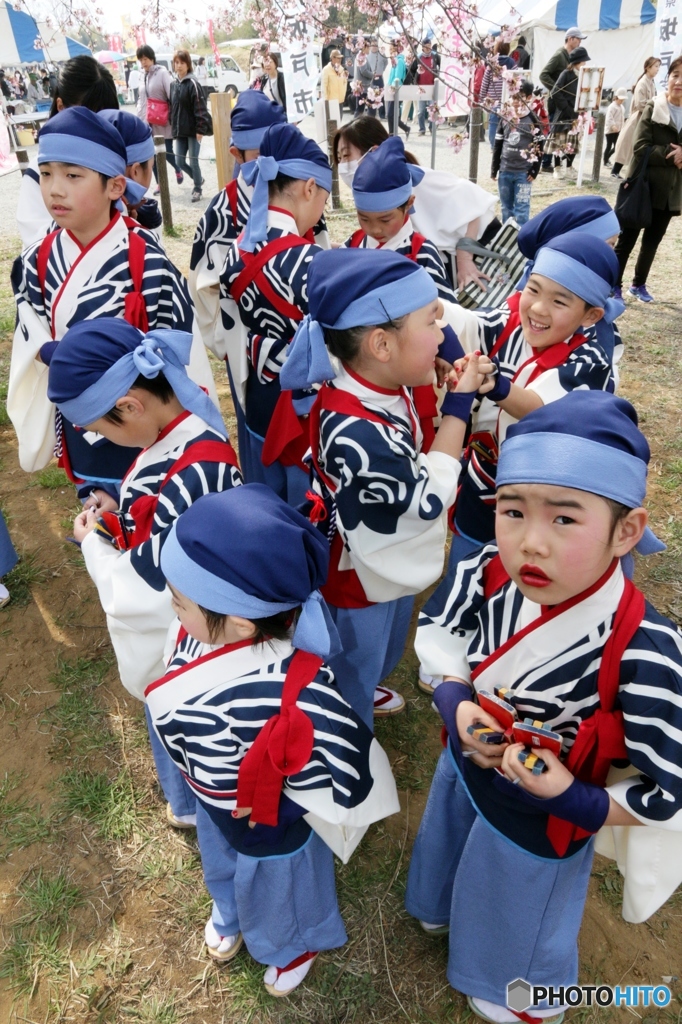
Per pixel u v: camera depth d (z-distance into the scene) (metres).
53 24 7.45
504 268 3.77
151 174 3.48
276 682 1.52
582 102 9.55
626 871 1.56
